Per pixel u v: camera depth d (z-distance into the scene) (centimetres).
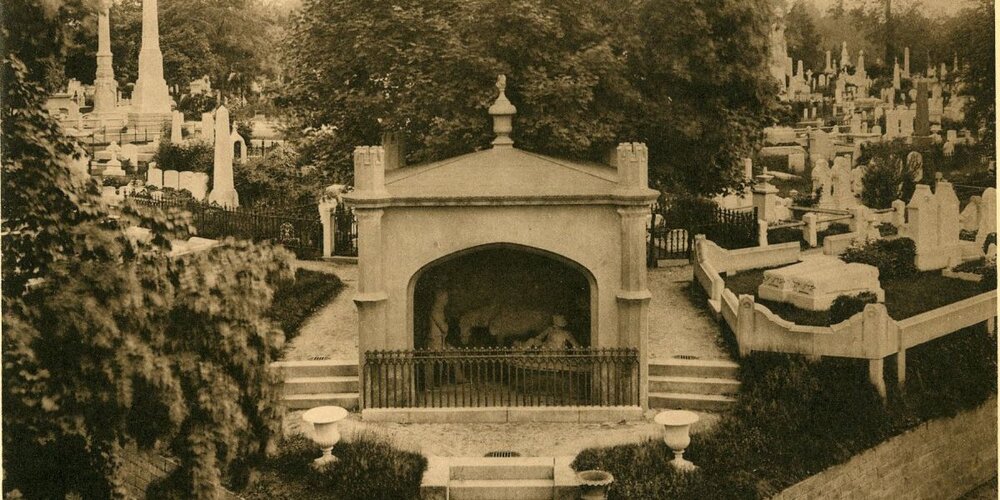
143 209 1562
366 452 1825
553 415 2039
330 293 2731
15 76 1498
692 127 2725
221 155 3544
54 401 1388
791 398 1997
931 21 3950
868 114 4347
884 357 2066
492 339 2219
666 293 2727
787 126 4403
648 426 2006
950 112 3744
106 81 4559
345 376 2167
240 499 1722
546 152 2680
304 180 3678
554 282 2194
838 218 3309
